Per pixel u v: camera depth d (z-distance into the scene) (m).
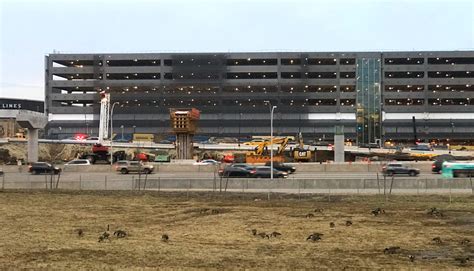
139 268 20.09
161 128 156.38
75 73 158.75
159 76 161.12
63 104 165.25
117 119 156.88
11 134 143.88
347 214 35.78
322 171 74.06
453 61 157.25
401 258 22.11
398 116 154.00
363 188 49.66
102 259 21.77
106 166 74.69
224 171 62.47
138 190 51.28
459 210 37.31
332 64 157.88
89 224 31.75
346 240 26.27
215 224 31.70
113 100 157.88
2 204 41.44
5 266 20.45
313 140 143.38
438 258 22.16
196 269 19.97
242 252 23.25
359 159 104.50
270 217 34.56
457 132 151.62
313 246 24.70
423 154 99.88
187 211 37.75
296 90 156.75
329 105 155.50
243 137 154.38
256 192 49.31
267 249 23.97
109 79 160.38
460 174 60.34
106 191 50.75
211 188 52.25
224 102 157.12
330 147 109.31
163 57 158.75
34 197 46.34
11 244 25.08
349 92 154.88
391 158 100.75
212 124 156.38
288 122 155.00
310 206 40.25
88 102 162.38
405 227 30.31
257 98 155.88
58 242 25.64
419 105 154.00
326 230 29.33
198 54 157.88
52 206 40.44
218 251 23.45
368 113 153.88
